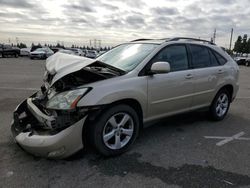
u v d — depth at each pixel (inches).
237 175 118.7
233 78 204.5
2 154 134.1
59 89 129.0
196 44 181.2
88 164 126.3
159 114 156.4
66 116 118.0
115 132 134.0
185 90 166.1
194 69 172.9
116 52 175.0
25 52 1355.8
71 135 117.9
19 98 272.4
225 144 155.5
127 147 140.1
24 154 134.6
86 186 108.0
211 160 133.3
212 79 185.5
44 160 128.7
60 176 115.0
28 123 134.2
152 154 139.3
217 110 200.2
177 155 138.6
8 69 625.3
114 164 127.0
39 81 414.3
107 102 124.5
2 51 1214.9
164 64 137.4
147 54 151.7
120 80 133.0
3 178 112.3
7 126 176.1
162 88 151.0
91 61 135.0
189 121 200.1
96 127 125.8
